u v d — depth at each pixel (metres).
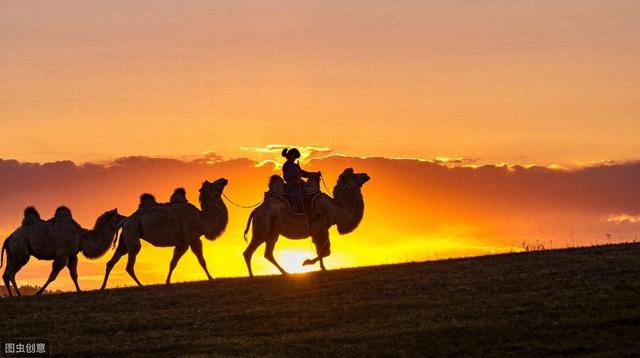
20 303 27.14
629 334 20.66
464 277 27.02
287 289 27.12
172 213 30.86
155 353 21.59
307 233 30.28
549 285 25.20
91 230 31.52
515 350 20.23
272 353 20.95
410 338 21.30
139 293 27.94
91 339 22.95
